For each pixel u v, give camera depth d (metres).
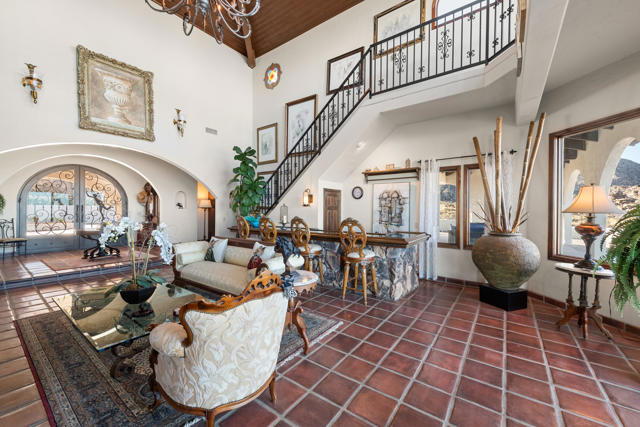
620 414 1.61
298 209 5.48
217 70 6.65
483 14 4.32
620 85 2.82
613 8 1.99
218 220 6.65
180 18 5.93
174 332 1.36
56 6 4.30
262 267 2.60
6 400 1.68
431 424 1.53
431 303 3.56
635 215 1.95
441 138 4.66
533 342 2.51
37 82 4.02
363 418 1.58
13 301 3.46
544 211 3.71
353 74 5.57
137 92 5.20
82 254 6.23
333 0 5.73
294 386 1.86
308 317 3.05
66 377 1.93
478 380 1.94
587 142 3.24
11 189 6.07
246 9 6.21
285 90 6.80
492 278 3.46
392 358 2.23
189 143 6.06
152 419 1.55
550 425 1.53
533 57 2.23
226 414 1.60
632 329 2.69
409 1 4.97
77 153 5.93
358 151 5.12
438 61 4.69
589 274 2.58
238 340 1.32
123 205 7.58
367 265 3.88
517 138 4.00
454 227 4.64
